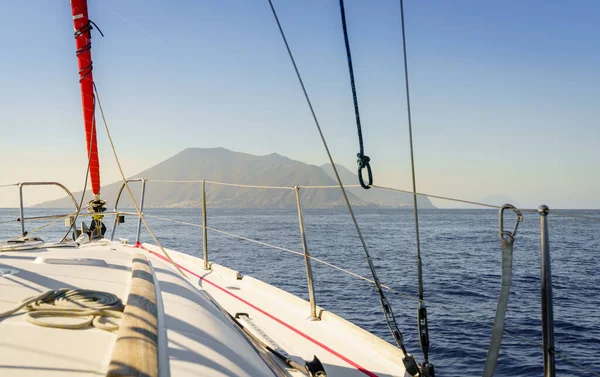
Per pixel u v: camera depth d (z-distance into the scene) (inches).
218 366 66.2
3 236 1717.5
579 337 430.9
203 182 225.5
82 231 272.1
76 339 67.9
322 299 591.2
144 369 56.3
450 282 749.9
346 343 132.4
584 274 836.0
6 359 61.5
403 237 1966.0
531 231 2324.1
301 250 1337.4
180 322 77.0
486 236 2046.0
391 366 118.4
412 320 480.7
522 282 748.0
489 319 483.5
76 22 211.9
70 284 96.3
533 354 368.8
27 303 79.2
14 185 233.6
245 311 159.8
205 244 225.5
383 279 780.0
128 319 70.6
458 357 362.0
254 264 997.2
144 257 127.0
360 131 91.4
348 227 2957.7
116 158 223.0
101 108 218.8
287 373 106.0
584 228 2667.3
